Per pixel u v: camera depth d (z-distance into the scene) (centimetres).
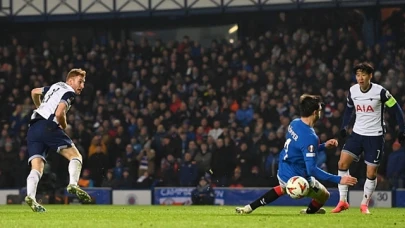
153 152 4772
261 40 5497
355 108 2656
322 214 2412
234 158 4650
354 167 4475
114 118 5156
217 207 3709
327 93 4916
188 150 4766
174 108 5153
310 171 2142
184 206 4059
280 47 5434
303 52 5350
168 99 5241
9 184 4862
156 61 5528
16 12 5588
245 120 4975
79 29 6009
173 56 5491
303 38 5419
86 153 4984
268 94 5084
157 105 5131
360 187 4456
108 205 4372
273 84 5159
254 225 1833
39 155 2453
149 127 5062
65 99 2434
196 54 5553
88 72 5547
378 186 4475
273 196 2325
